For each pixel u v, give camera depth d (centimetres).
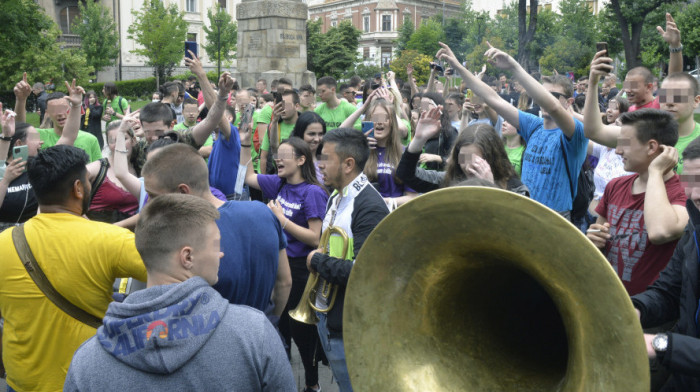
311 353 385
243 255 252
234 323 167
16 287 228
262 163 622
